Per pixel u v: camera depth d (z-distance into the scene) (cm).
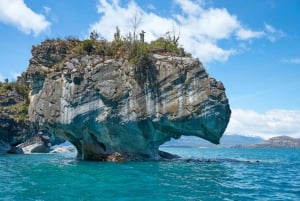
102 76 4309
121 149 4441
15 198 1816
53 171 3069
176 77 4275
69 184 2273
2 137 7831
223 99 4262
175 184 2323
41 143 8206
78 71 4328
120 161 4256
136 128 4316
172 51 4762
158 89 4309
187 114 4209
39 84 4841
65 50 4934
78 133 4434
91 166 3572
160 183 2356
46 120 4541
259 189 2211
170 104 4266
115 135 4334
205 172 3136
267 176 2978
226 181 2542
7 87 8912
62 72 4494
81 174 2827
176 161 4472
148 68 4353
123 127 4288
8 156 6166
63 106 4391
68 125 4350
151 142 4591
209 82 4262
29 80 4919
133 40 4603
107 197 1844
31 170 3183
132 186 2206
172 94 4284
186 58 4409
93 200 1770
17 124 8125
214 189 2155
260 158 6700
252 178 2791
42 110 4581
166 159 4812
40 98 4653
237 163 4469
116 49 4638
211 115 4200
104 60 4416
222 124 4284
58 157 5712
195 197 1875
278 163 4788
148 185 2255
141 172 2995
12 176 2720
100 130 4319
